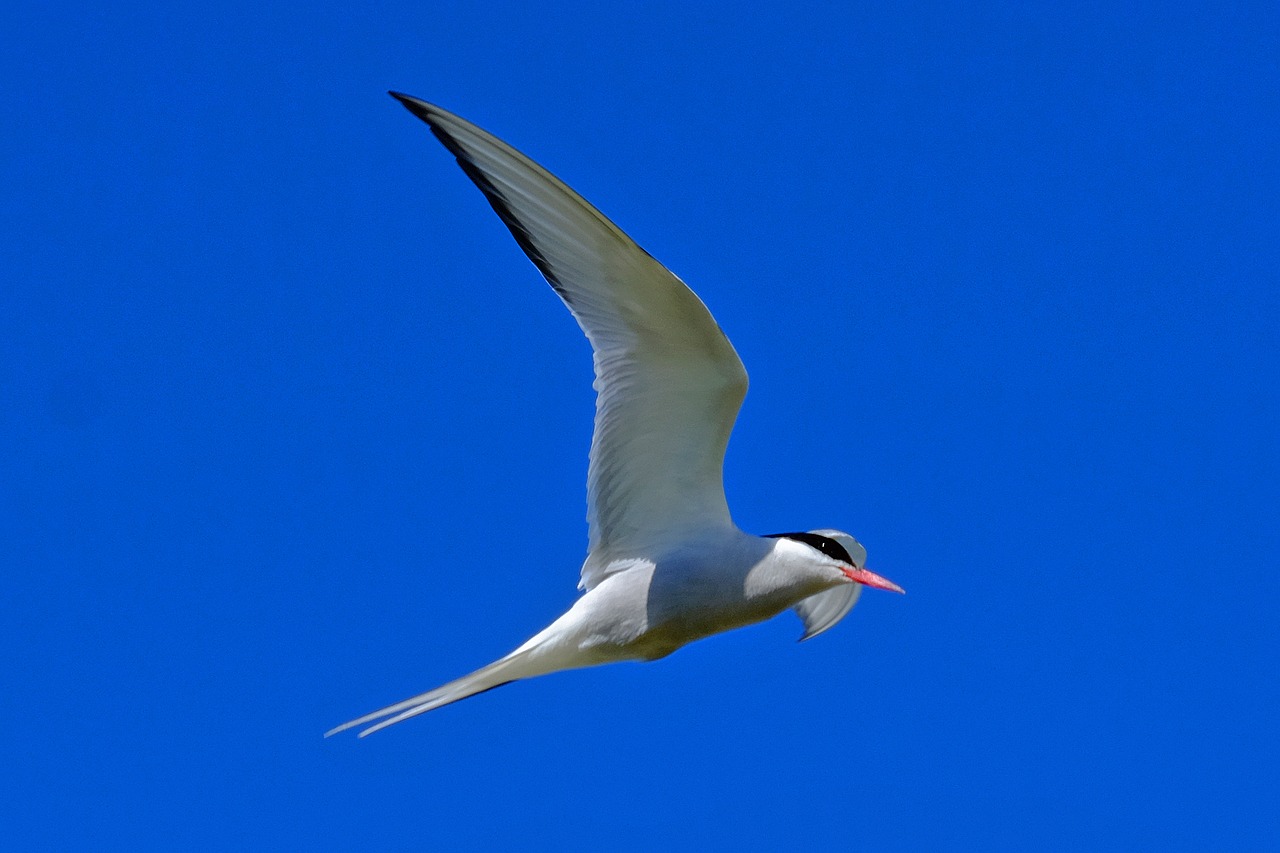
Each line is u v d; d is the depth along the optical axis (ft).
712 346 38.19
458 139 36.58
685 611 40.73
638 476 40.88
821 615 48.21
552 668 41.70
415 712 40.27
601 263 37.50
